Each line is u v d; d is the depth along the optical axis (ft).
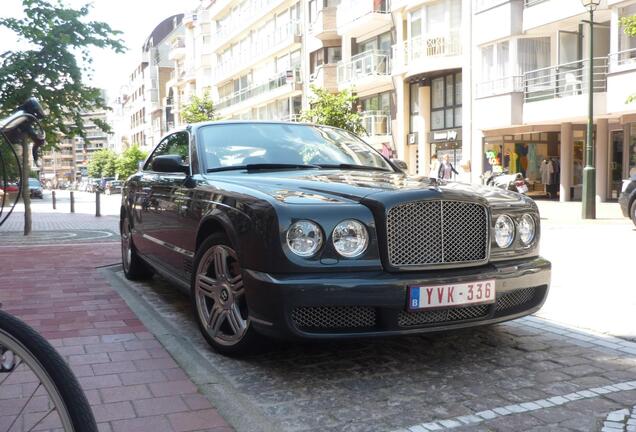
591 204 51.03
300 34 132.05
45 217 69.05
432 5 90.27
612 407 10.41
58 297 19.44
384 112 106.73
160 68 295.28
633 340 14.46
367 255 11.40
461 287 11.69
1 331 6.20
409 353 13.41
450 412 10.27
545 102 73.51
